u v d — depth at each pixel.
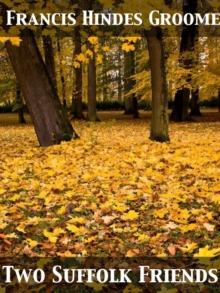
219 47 19.06
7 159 9.72
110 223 5.01
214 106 45.81
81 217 5.11
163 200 5.80
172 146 10.65
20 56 10.92
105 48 9.05
